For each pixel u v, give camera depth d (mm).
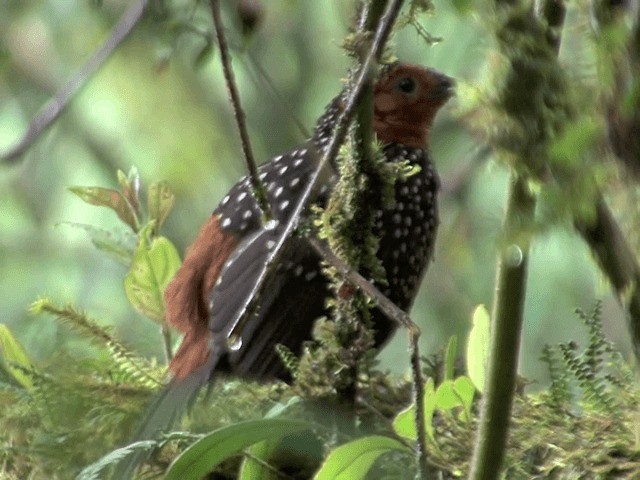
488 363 3695
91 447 5414
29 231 12578
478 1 3307
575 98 3219
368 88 4016
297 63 12211
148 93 12844
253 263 6523
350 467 4527
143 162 13102
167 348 6500
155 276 6301
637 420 4590
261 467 5086
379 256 6969
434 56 8398
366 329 5055
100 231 6551
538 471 4844
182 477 4625
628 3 3020
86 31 11984
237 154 12836
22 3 11930
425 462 4207
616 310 9719
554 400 5047
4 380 5840
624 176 3084
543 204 3129
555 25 3402
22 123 12961
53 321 6465
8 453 5484
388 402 5941
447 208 11547
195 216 12906
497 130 3273
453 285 11406
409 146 7375
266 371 6324
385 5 4496
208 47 5625
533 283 10594
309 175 6742
